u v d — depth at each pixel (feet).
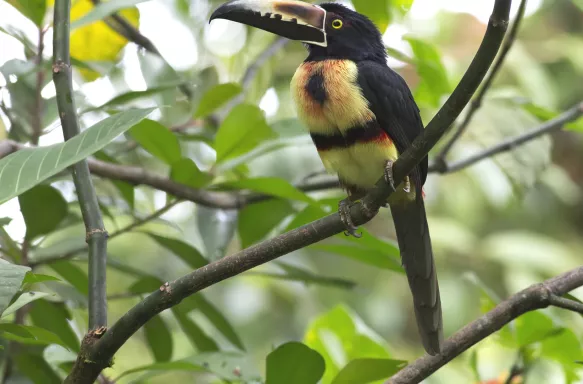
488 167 44.24
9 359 27.94
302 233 19.75
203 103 29.07
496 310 22.25
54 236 40.24
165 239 27.53
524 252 49.14
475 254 49.78
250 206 28.84
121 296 28.14
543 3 54.08
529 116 35.53
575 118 33.06
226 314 45.88
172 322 41.86
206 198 28.78
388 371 22.57
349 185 28.60
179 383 45.21
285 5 28.84
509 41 28.14
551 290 22.15
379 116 26.55
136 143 32.27
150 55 29.84
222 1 41.14
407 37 33.40
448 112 19.03
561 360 25.58
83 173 21.15
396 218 27.48
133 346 45.06
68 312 28.04
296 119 29.30
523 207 53.26
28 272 18.02
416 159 20.22
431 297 26.55
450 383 37.78
